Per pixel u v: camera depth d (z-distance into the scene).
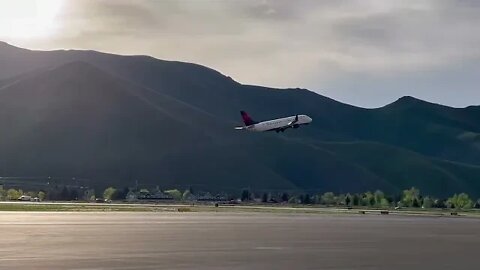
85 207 199.88
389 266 54.75
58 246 66.19
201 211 193.62
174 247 67.94
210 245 71.38
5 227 93.81
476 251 71.56
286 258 59.56
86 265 51.31
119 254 59.91
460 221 163.88
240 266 52.56
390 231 107.62
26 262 52.53
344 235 93.81
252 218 147.50
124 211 175.62
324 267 53.19
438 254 66.81
